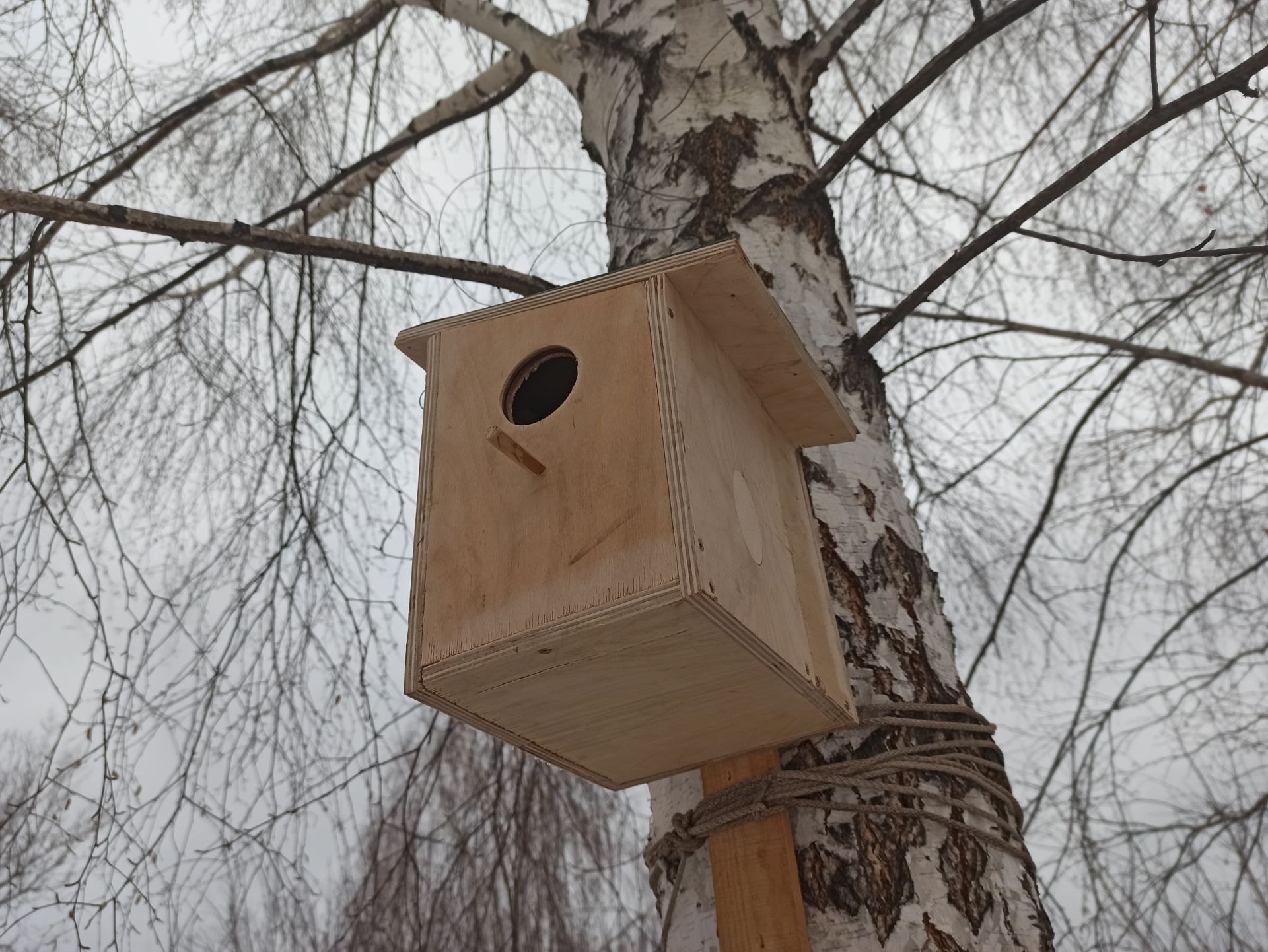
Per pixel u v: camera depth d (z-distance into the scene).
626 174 2.64
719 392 1.81
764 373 1.95
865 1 2.92
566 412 1.66
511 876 3.41
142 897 2.77
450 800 3.50
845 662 1.87
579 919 3.47
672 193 2.52
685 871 1.83
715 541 1.53
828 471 2.12
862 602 1.95
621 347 1.69
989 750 1.86
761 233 2.42
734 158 2.54
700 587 1.41
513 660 1.49
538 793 3.56
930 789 1.75
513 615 1.51
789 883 1.68
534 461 1.60
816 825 1.73
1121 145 2.05
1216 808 3.44
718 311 1.83
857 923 1.63
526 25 3.33
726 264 1.74
